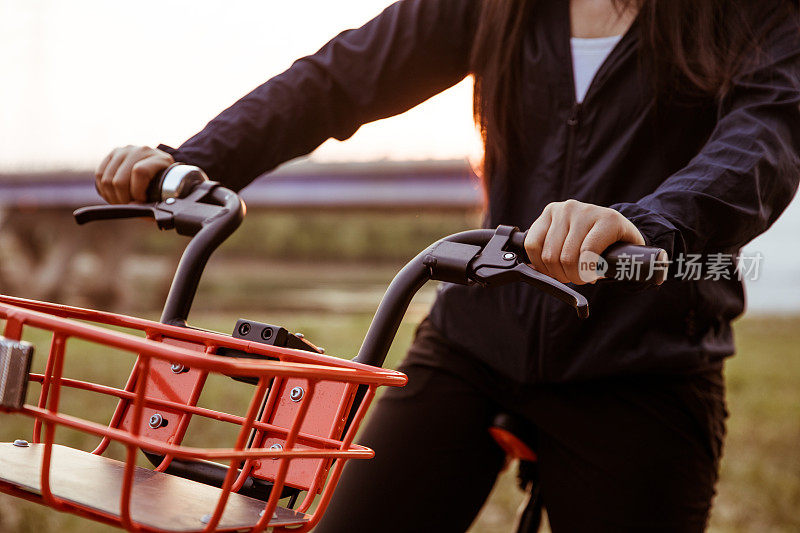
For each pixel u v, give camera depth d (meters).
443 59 1.58
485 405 1.47
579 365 1.37
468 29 1.56
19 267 28.20
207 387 4.38
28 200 28.47
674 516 1.35
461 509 1.46
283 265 42.88
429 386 1.49
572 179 1.40
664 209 1.11
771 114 1.25
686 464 1.37
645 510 1.35
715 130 1.27
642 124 1.37
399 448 1.45
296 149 1.53
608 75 1.37
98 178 1.29
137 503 0.86
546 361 1.39
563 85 1.41
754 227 1.17
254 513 0.90
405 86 1.57
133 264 32.03
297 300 19.59
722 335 1.44
